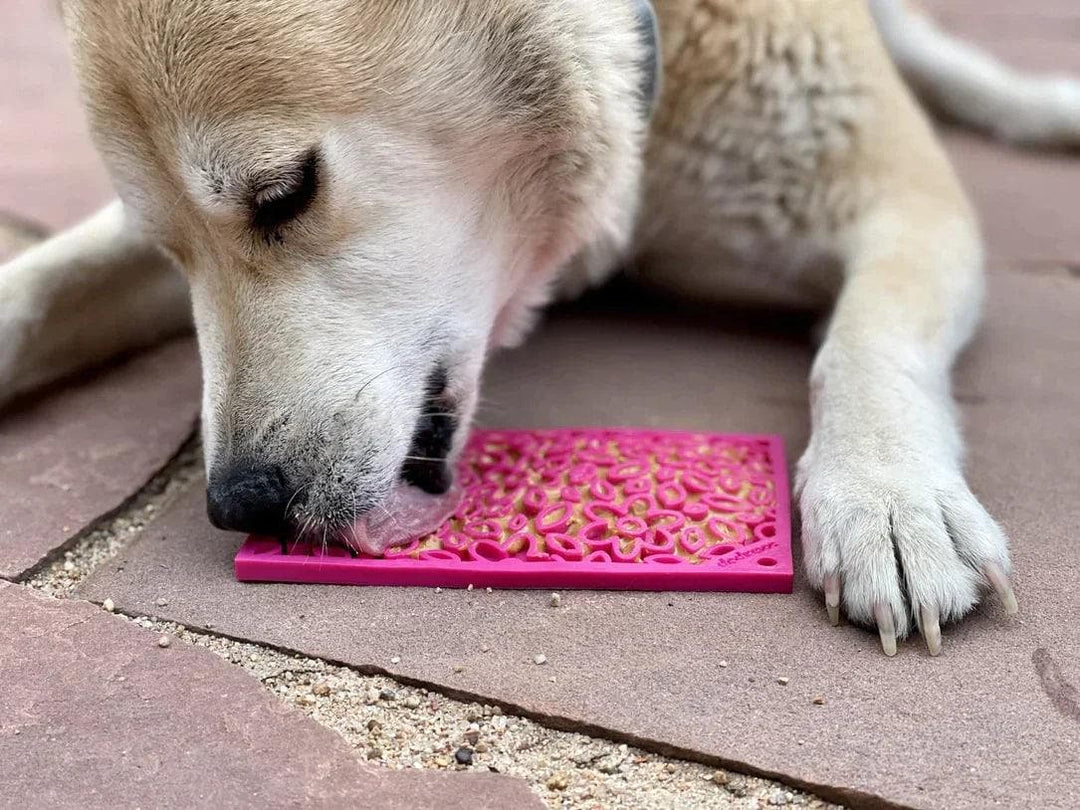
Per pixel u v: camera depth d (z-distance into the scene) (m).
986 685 0.49
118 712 0.49
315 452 0.55
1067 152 1.05
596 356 0.73
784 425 0.65
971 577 0.52
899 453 0.56
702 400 0.67
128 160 0.56
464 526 0.57
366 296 0.56
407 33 0.54
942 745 0.46
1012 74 1.11
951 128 1.13
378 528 0.56
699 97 0.71
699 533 0.55
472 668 0.50
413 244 0.57
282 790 0.46
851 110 0.71
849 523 0.53
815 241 0.72
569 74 0.58
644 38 0.62
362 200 0.55
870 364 0.60
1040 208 0.91
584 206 0.63
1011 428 0.64
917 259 0.67
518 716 0.49
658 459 0.60
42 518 0.59
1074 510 0.57
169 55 0.52
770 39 0.70
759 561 0.54
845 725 0.47
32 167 1.01
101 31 0.54
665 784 0.46
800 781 0.46
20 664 0.51
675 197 0.74
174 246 0.58
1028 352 0.71
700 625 0.52
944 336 0.65
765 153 0.71
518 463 0.61
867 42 0.74
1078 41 1.37
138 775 0.46
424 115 0.55
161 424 0.67
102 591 0.55
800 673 0.49
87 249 0.70
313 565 0.55
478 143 0.57
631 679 0.50
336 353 0.56
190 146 0.53
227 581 0.56
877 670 0.49
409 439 0.58
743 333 0.76
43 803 0.45
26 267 0.69
